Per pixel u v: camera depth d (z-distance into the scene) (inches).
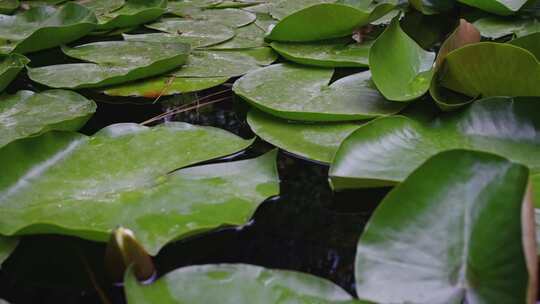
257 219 40.7
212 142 44.8
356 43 55.4
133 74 51.2
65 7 61.9
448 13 62.9
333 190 41.8
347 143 42.3
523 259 35.3
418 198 37.3
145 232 39.4
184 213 40.3
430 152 43.1
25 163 42.2
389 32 48.3
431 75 48.0
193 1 76.8
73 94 49.4
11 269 38.9
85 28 57.5
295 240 39.8
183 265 38.8
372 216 37.0
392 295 35.9
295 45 55.3
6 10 69.4
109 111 49.1
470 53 45.0
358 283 36.2
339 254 39.1
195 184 41.7
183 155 43.8
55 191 41.5
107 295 37.8
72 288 38.1
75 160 43.3
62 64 55.0
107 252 37.6
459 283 35.9
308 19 54.4
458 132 44.4
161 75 52.4
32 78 51.6
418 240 36.8
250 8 72.4
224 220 39.9
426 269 36.3
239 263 38.7
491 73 45.1
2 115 47.6
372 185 41.7
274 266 38.7
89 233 39.1
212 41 57.9
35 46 56.6
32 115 47.4
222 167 42.7
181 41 58.1
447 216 37.0
